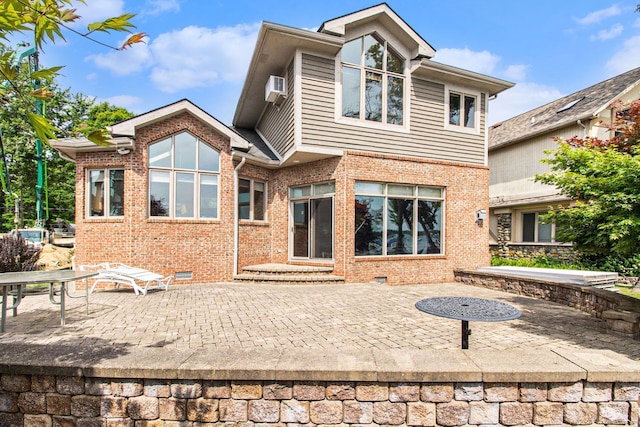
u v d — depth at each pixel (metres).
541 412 2.98
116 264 9.24
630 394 3.02
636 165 5.03
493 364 3.04
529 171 15.96
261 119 14.58
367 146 10.51
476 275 10.48
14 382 3.12
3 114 17.84
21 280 5.02
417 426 2.98
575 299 7.34
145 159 9.51
